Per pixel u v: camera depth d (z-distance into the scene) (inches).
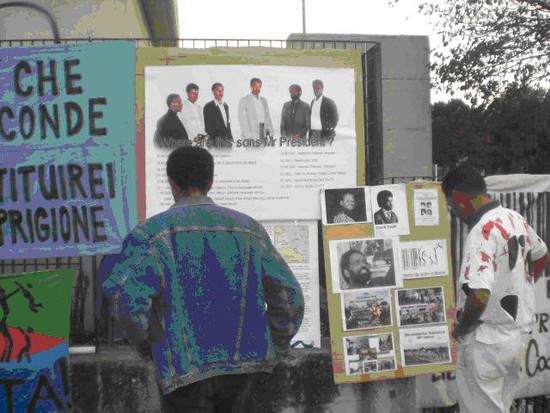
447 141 514.9
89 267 221.8
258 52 197.3
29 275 177.8
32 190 188.5
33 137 188.5
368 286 198.1
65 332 179.3
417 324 199.2
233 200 196.5
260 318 122.3
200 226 120.9
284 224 199.2
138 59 192.7
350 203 199.3
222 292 119.9
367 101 213.2
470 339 152.0
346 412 197.6
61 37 238.1
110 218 189.6
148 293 115.0
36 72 188.5
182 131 194.2
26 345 177.6
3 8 233.8
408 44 284.8
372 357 196.2
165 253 117.6
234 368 119.5
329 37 284.7
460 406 158.2
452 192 155.1
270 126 197.6
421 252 201.2
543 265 161.0
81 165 189.3
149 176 192.9
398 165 283.9
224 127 195.6
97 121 189.6
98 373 184.7
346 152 201.9
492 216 150.1
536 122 503.2
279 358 127.8
